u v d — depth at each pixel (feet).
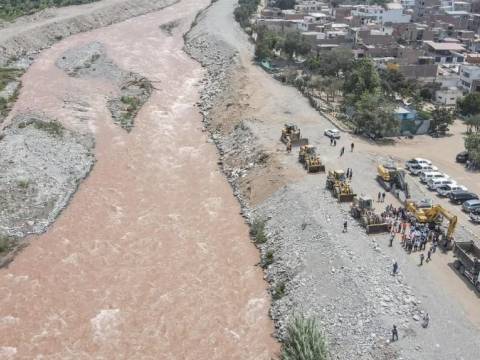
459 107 411.75
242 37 577.43
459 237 228.02
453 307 185.88
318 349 161.89
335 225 230.27
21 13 621.72
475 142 310.45
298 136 309.83
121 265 227.61
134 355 181.57
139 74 464.24
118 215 264.11
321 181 270.05
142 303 206.08
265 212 258.16
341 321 181.68
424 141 347.97
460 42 601.62
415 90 440.86
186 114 396.78
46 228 250.98
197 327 194.39
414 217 237.04
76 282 216.74
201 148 341.00
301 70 481.46
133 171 307.99
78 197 278.05
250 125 339.36
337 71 456.04
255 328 193.47
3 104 379.55
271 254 229.25
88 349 183.62
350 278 195.83
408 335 171.83
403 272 202.69
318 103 401.70
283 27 615.57
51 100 392.88
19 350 182.70
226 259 232.32
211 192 287.48
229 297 209.67
